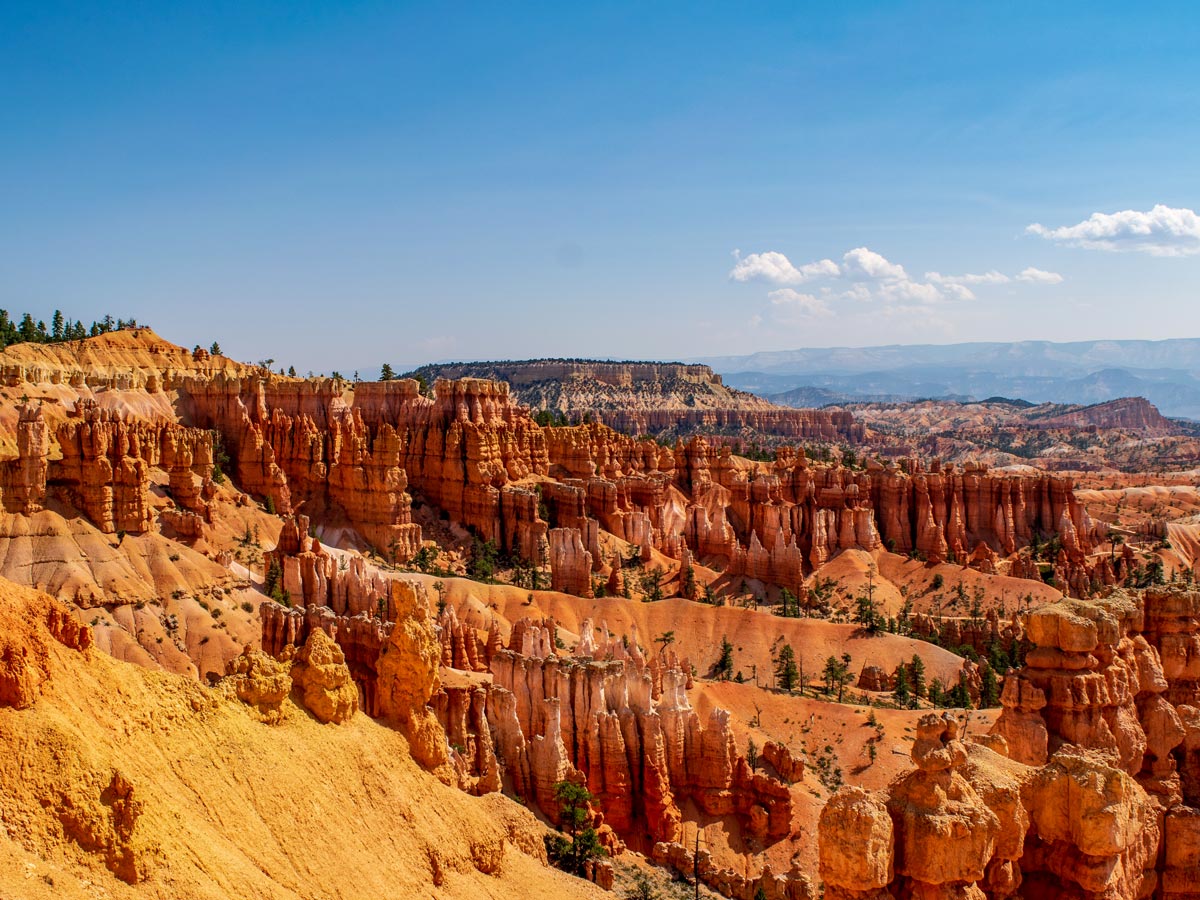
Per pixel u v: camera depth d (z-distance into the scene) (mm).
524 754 84875
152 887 39219
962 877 36625
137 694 47250
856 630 152875
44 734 38906
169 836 41938
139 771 43844
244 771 49812
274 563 128875
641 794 91688
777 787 93375
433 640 65062
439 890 54562
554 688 91188
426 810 58438
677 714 94438
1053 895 41469
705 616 158125
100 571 113625
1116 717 51156
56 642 44000
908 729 111625
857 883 35094
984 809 37375
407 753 61500
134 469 122375
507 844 63656
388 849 53812
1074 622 50250
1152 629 59656
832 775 104312
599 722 90562
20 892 33844
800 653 149625
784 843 92000
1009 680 51156
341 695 59094
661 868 83875
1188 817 50500
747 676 144250
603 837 84125
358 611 121750
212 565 125000
